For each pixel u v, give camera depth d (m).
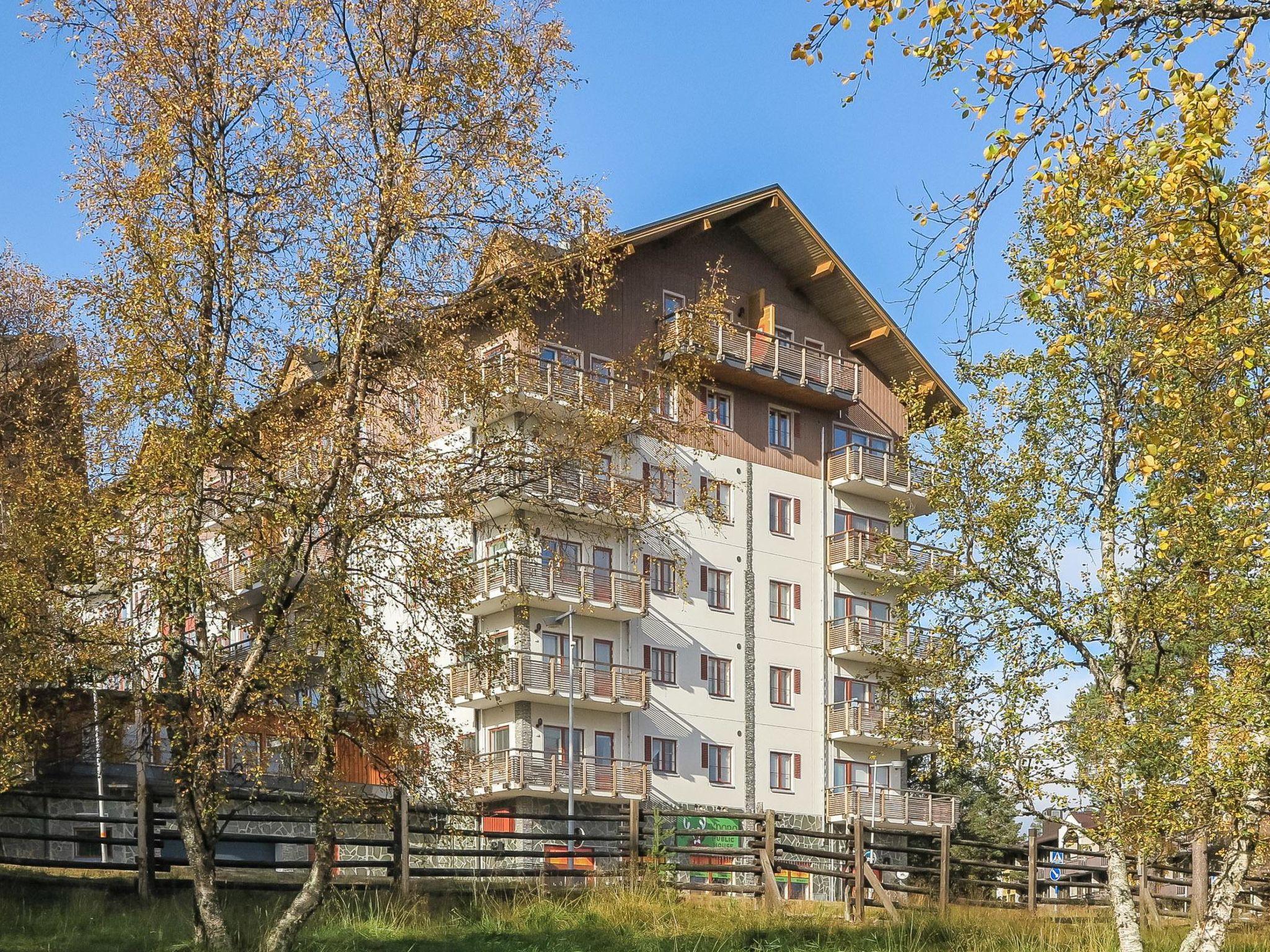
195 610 18.64
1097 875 33.78
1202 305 11.60
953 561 23.23
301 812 30.05
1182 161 10.22
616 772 46.56
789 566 52.94
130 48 19.23
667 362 20.64
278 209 19.17
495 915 22.80
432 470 18.97
